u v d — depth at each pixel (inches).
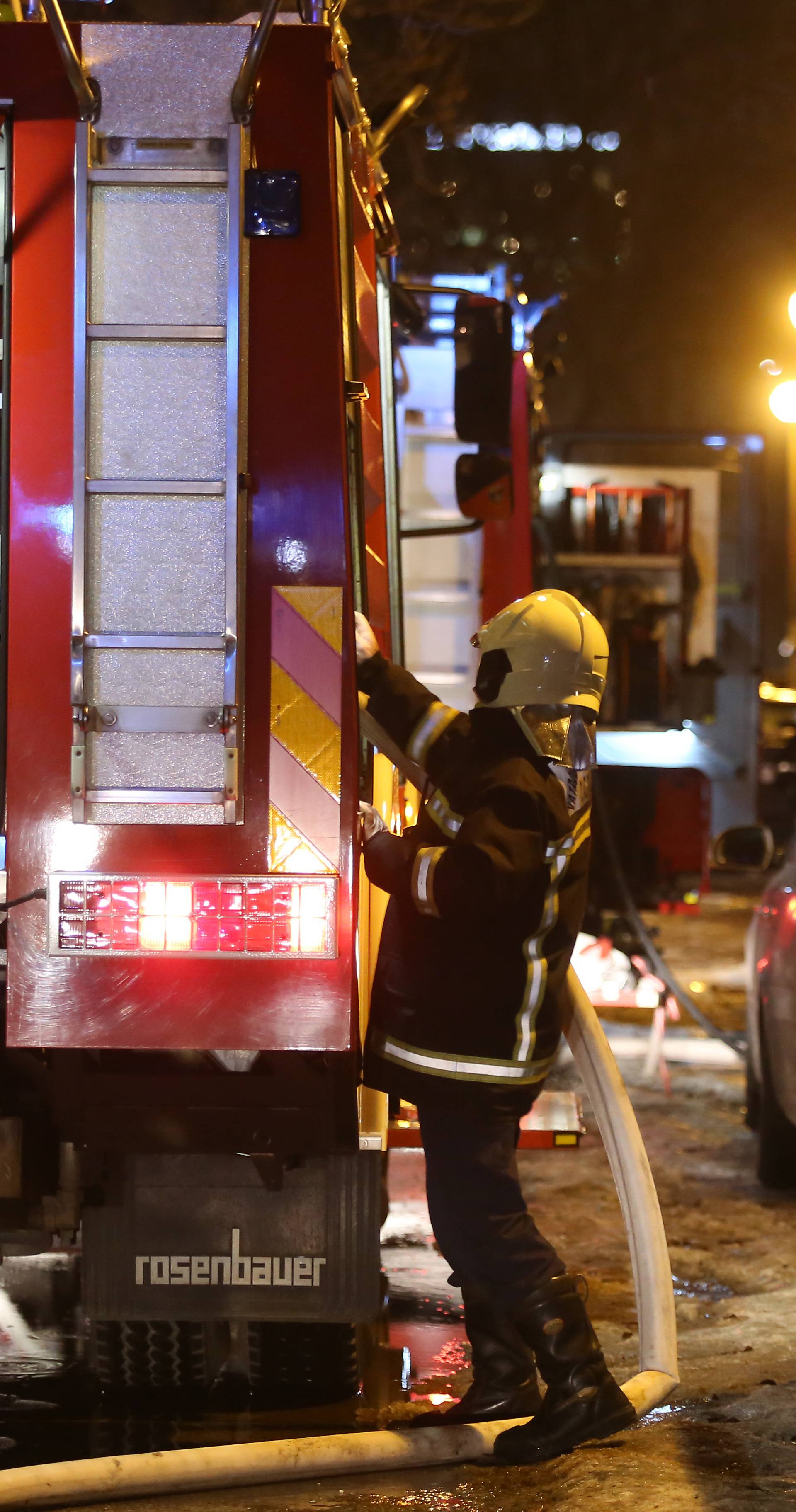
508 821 478.9
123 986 475.2
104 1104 499.2
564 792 498.9
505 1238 503.8
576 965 1236.5
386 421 706.2
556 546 1802.4
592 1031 573.0
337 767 476.4
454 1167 505.0
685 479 1855.3
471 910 472.1
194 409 476.4
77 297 472.7
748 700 2358.5
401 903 505.7
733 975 1737.2
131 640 473.7
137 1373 572.4
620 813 1374.3
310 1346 572.1
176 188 476.4
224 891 474.9
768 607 2385.6
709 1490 472.4
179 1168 521.3
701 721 2043.6
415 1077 497.7
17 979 476.1
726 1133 1050.1
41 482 475.8
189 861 475.2
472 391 722.8
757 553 2316.7
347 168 531.2
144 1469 470.0
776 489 2311.8
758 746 2356.1
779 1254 781.3
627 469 1855.3
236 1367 620.7
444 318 1248.8
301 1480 491.8
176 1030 474.3
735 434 2225.6
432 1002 496.1
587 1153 1002.1
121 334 474.3
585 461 2066.9
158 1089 494.9
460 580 1269.7
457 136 3085.6
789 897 914.1
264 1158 514.9
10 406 475.2
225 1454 480.1
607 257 3267.7
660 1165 963.3
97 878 474.6
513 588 1219.2
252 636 478.0
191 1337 570.9
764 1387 579.2
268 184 476.4
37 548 475.8
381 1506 469.4
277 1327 572.1
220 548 476.1
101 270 476.4
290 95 478.6
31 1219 523.2
